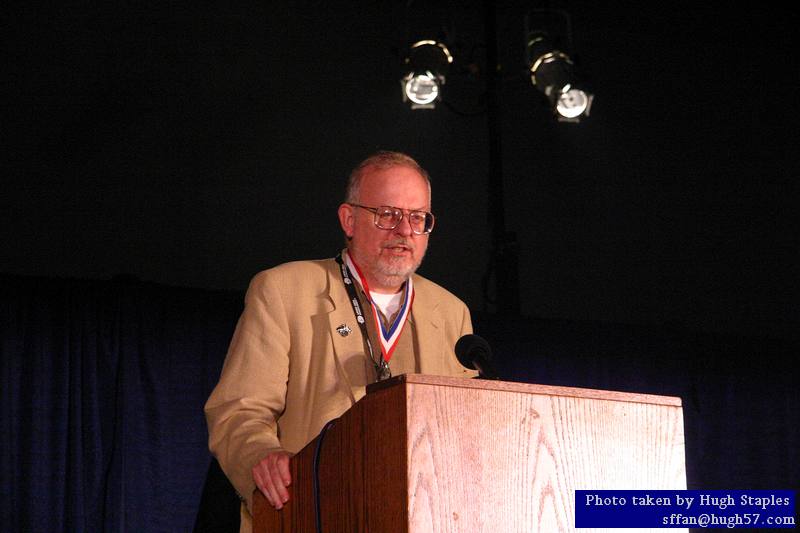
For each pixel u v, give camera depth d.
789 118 11.85
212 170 9.87
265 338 4.52
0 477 7.39
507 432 3.10
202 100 10.04
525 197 10.95
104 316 8.16
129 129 9.69
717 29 11.92
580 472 3.19
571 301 10.77
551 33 10.90
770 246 11.44
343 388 4.48
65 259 9.12
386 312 4.91
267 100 10.28
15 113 9.33
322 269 4.86
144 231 9.47
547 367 9.73
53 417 7.71
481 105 10.07
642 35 11.73
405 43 10.30
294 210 10.04
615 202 11.16
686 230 11.27
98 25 9.86
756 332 11.15
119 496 7.73
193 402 8.29
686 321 10.99
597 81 11.45
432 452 2.97
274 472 3.66
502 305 9.62
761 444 10.48
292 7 10.65
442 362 4.85
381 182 4.85
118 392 8.02
